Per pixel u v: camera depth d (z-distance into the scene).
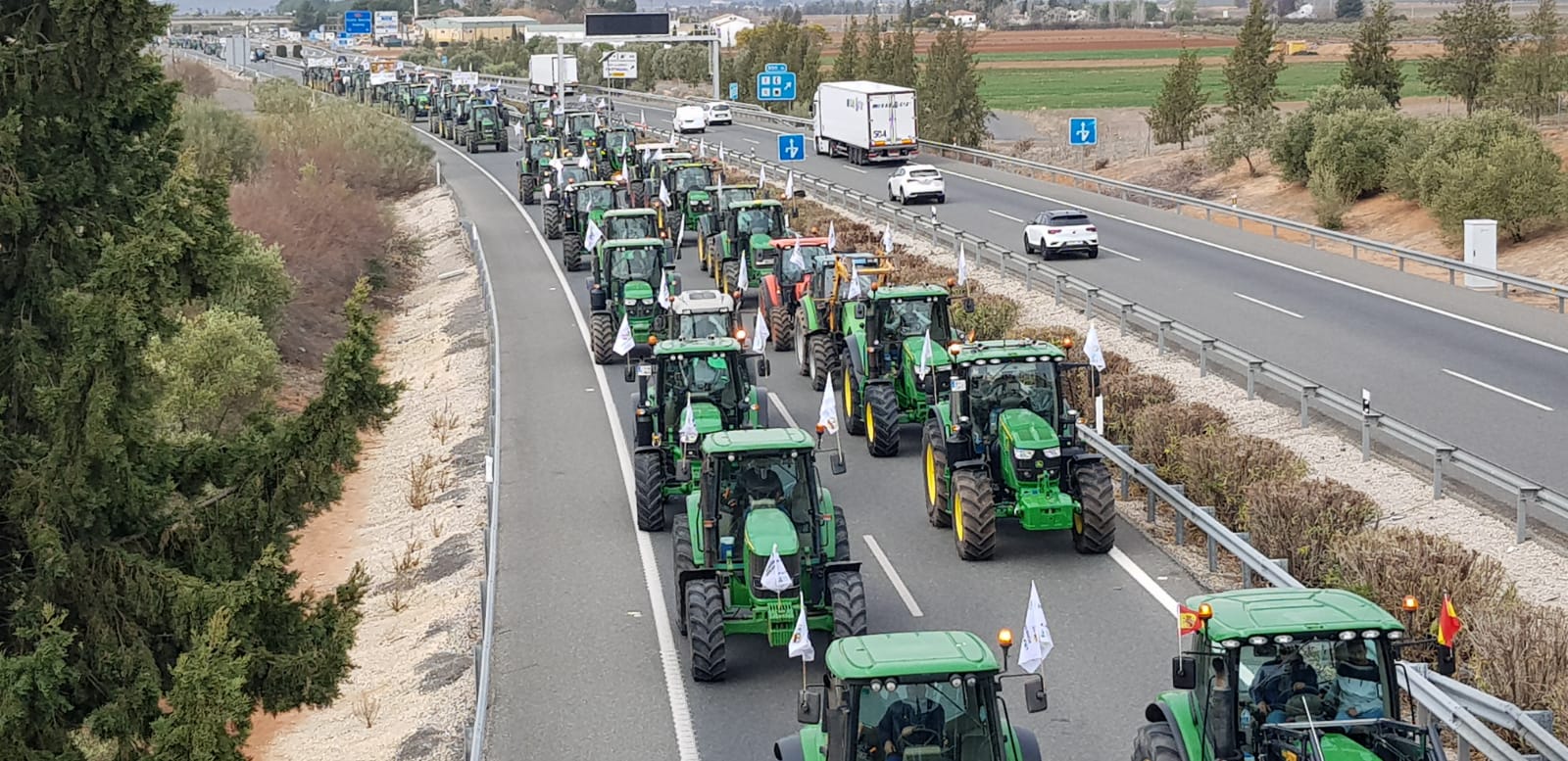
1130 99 119.81
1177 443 24.61
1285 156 63.47
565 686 18.02
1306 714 11.62
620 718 16.95
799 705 12.53
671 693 17.53
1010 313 35.12
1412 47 156.25
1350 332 34.00
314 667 14.27
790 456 17.97
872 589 20.41
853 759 12.16
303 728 19.38
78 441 14.03
